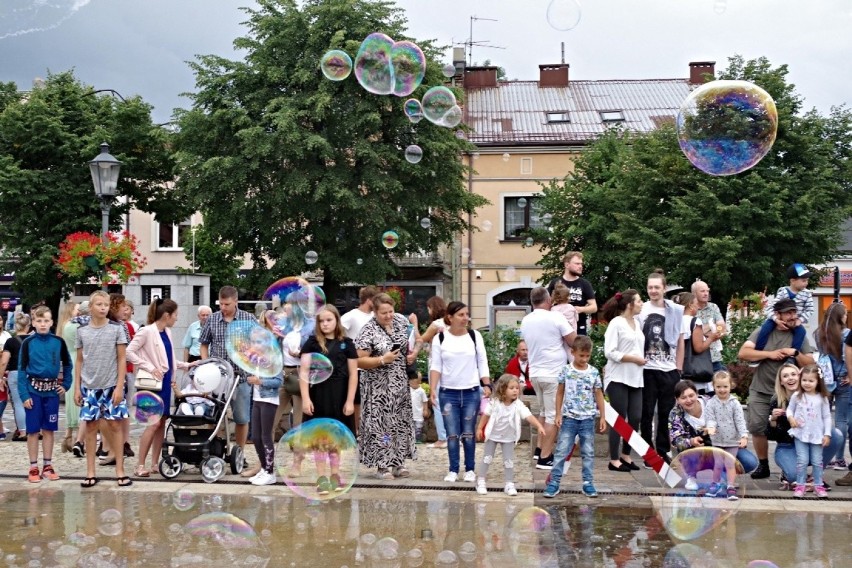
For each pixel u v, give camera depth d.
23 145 22.97
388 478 7.23
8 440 9.71
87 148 22.47
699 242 18.89
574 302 8.17
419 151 12.55
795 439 6.64
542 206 24.48
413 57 9.97
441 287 26.84
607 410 6.27
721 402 6.98
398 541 5.15
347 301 26.27
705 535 5.36
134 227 30.38
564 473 7.02
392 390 7.16
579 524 5.62
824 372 7.18
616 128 25.28
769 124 7.47
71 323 8.58
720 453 5.63
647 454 5.79
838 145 19.72
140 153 24.05
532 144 26.34
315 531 5.39
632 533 5.38
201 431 7.09
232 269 27.39
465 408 7.12
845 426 7.09
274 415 7.01
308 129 20.64
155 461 7.48
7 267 23.61
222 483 7.03
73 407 8.53
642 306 7.76
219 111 20.50
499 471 7.62
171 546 5.01
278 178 20.72
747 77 19.80
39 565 4.61
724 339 11.09
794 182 18.67
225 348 7.57
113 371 6.93
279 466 6.87
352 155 21.08
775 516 5.92
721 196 18.77
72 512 5.95
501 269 26.69
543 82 30.50
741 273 18.56
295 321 8.12
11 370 9.60
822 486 6.57
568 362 7.54
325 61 9.99
